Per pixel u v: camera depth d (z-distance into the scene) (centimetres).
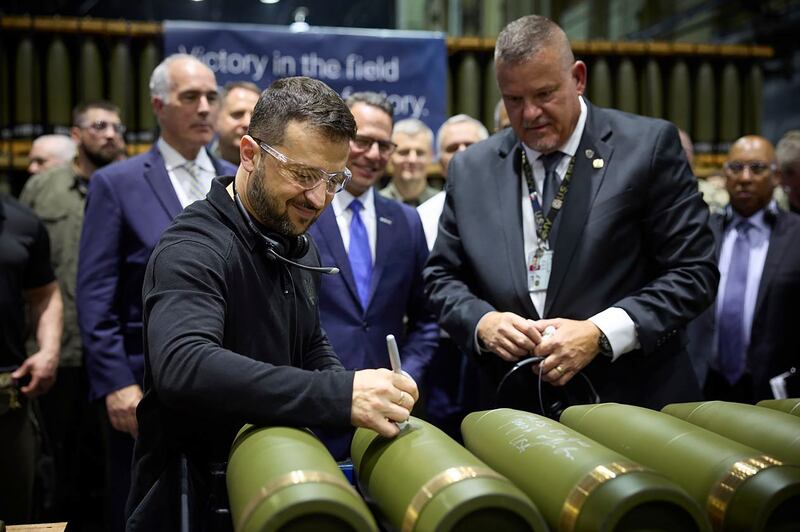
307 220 137
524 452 111
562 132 191
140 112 436
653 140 195
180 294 123
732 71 489
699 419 135
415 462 103
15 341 268
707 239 194
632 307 183
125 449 252
